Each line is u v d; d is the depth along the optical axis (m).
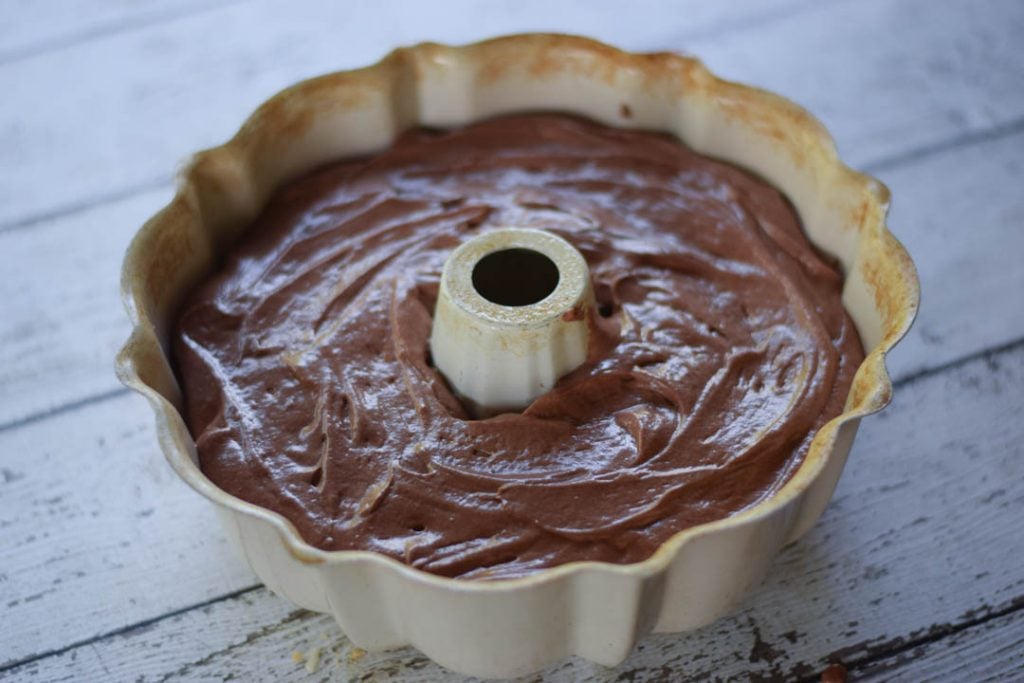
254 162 0.58
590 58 0.61
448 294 0.52
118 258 0.66
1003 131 0.70
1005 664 0.52
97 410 0.60
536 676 0.52
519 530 0.49
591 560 0.48
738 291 0.56
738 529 0.46
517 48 0.61
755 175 0.60
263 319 0.56
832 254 0.58
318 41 0.77
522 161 0.61
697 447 0.51
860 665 0.52
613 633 0.48
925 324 0.62
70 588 0.54
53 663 0.53
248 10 0.79
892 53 0.74
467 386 0.53
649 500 0.49
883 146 0.70
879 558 0.54
